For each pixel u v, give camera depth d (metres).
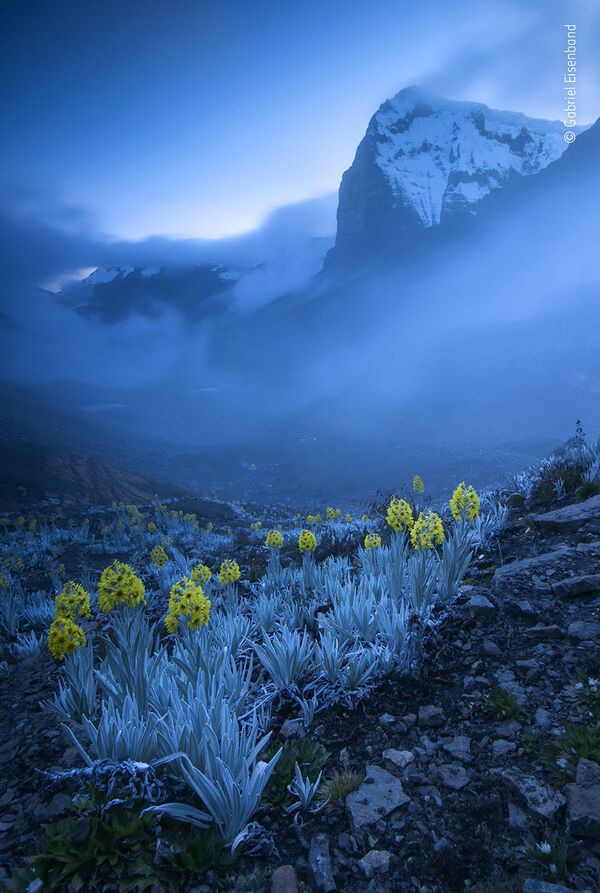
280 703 4.62
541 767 3.38
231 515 34.09
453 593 5.65
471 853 2.96
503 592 5.49
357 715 4.32
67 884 3.08
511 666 4.41
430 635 5.02
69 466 48.59
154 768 3.72
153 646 6.52
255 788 3.35
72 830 3.37
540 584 5.47
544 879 2.70
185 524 25.59
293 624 6.07
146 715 4.36
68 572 14.90
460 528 6.38
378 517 12.33
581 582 5.17
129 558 17.05
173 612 4.84
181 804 3.34
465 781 3.41
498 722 3.85
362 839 3.16
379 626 5.32
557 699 3.91
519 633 4.81
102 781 3.76
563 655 4.36
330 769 3.80
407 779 3.54
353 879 2.95
